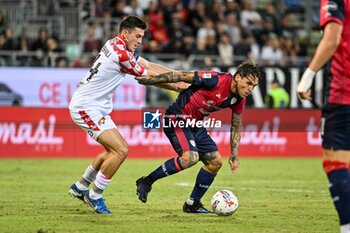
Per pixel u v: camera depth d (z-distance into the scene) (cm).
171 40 5400
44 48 5050
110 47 2141
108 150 2209
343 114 1595
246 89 2094
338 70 1605
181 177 3538
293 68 4834
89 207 2355
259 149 4759
